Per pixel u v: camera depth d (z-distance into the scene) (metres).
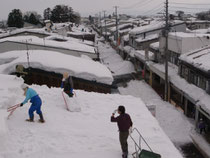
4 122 7.66
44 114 9.78
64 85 11.02
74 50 30.12
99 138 8.48
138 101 13.47
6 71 17.41
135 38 50.72
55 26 75.56
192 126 22.27
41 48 28.88
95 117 10.42
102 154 7.45
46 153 7.16
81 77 17.88
